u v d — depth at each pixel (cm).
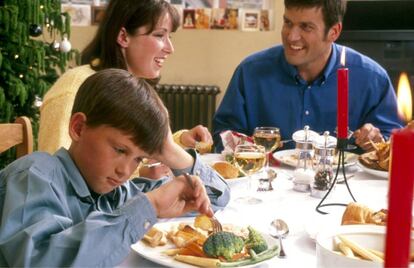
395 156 38
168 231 99
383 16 344
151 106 90
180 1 416
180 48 420
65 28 320
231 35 416
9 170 91
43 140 143
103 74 92
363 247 77
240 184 144
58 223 81
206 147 173
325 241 76
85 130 91
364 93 215
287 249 96
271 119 216
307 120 212
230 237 88
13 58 300
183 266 85
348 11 346
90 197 96
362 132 175
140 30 164
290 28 201
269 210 122
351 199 131
